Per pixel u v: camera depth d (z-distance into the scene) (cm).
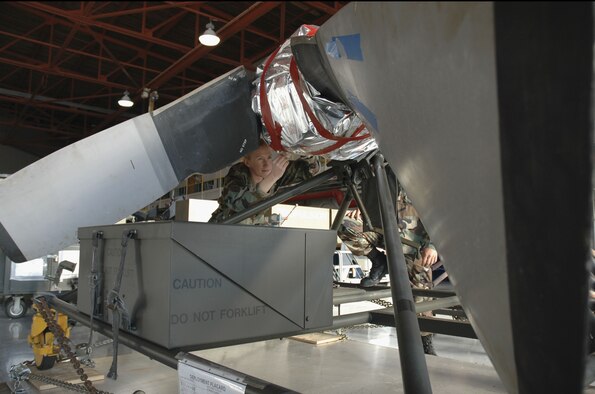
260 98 150
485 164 49
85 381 137
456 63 47
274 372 215
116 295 113
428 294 230
